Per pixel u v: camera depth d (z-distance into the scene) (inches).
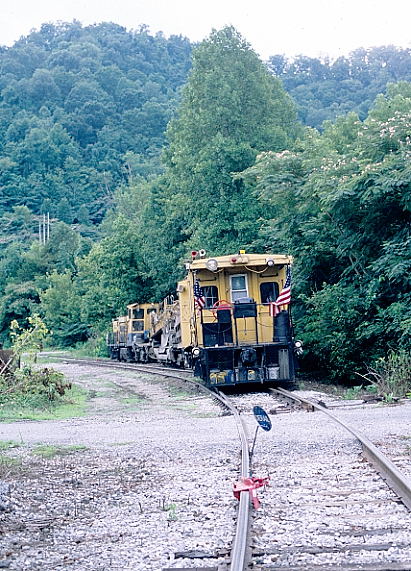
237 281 855.7
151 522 290.4
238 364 831.1
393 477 323.0
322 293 925.8
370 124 925.8
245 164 1412.4
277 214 1284.4
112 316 2399.1
